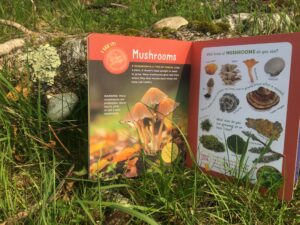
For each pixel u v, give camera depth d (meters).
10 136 0.37
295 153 0.29
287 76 0.29
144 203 0.32
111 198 0.33
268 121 0.30
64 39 0.43
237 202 0.31
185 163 0.37
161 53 0.33
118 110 0.32
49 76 0.40
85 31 0.55
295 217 0.31
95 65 0.30
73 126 0.37
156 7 0.66
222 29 0.47
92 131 0.31
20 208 0.33
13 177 0.35
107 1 0.69
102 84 0.31
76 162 0.36
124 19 0.60
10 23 0.52
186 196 0.32
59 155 0.37
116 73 0.31
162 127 0.35
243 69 0.31
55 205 0.29
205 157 0.35
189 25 0.46
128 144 0.33
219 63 0.33
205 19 0.58
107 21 0.60
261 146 0.31
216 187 0.33
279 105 0.29
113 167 0.33
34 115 0.38
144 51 0.33
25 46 0.44
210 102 0.34
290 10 0.59
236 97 0.32
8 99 0.38
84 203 0.31
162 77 0.34
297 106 0.28
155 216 0.31
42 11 0.63
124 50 0.32
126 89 0.32
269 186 0.31
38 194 0.34
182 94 0.35
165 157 0.35
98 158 0.32
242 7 0.60
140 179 0.34
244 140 0.32
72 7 0.63
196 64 0.35
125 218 0.31
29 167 0.36
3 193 0.33
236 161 0.33
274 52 0.29
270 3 0.58
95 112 0.31
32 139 0.37
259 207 0.31
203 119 0.35
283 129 0.29
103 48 0.31
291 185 0.30
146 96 0.33
